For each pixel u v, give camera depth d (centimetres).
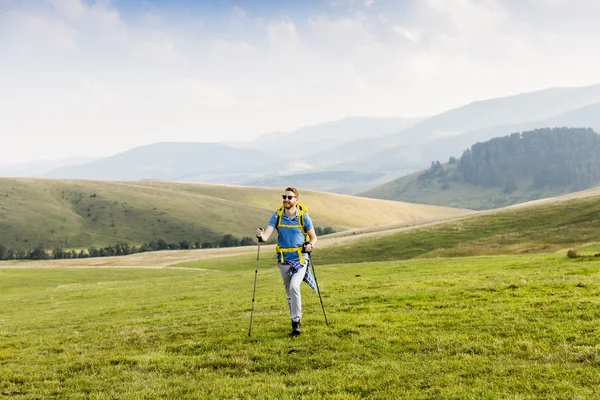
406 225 14938
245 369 922
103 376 951
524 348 897
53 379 965
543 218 9038
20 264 12912
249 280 3581
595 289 1365
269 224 1141
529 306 1227
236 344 1095
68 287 5100
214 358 1000
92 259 14062
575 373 749
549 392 692
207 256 12925
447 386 748
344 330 1126
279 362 942
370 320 1212
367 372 835
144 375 935
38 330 1825
